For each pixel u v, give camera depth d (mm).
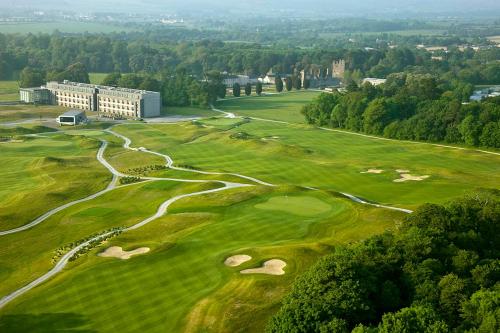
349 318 66250
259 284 81812
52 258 99688
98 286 86000
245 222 110438
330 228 107188
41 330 75250
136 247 100500
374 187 138125
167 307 78688
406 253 77625
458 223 87375
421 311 63219
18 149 194000
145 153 191375
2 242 109812
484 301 64625
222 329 72688
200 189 137875
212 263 90625
